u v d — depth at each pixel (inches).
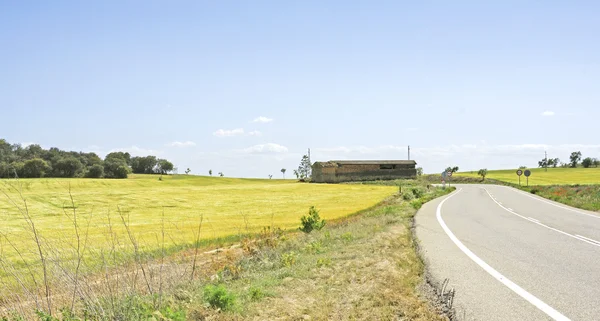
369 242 456.8
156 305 241.6
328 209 1526.8
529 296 245.8
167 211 1633.9
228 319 215.0
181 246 693.9
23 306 247.9
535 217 797.2
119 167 4500.5
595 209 979.9
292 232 834.2
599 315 210.4
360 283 272.8
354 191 2748.5
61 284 257.9
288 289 270.8
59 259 267.9
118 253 344.8
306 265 351.6
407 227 627.5
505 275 302.5
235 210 1654.8
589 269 323.3
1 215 1387.8
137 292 263.4
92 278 288.0
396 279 279.4
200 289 292.8
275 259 439.5
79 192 2294.5
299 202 1990.7
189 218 1378.0
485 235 538.3
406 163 4527.6
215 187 3208.7
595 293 251.3
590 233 551.2
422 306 225.3
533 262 352.8
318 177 4306.1
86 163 4296.3
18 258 343.3
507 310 219.5
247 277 345.1
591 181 3555.6
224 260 497.7
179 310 231.1
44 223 1192.2
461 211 958.4
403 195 1756.9
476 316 210.7
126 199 2076.8
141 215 1494.8
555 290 259.1
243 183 4379.9
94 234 818.2
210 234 890.1
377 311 217.5
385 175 4424.2
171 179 4520.2
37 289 259.8
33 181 2546.8
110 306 226.5
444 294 249.8
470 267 331.6
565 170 5812.0
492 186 3166.8
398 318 209.2
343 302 235.3
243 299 252.7
